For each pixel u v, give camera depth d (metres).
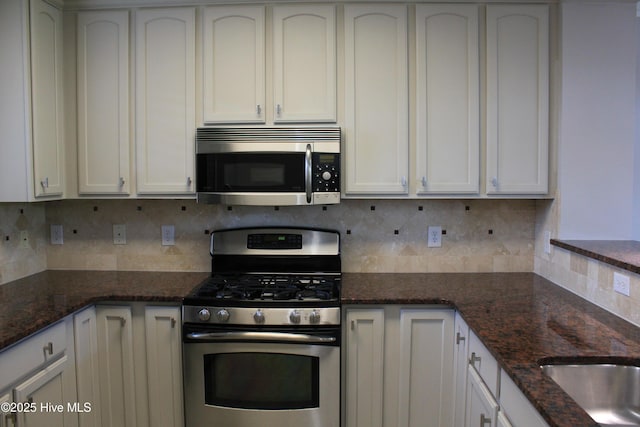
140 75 2.19
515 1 2.12
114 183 2.23
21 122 2.01
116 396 2.04
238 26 2.16
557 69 2.13
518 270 2.46
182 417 2.01
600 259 1.78
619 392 1.30
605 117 2.12
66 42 2.22
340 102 2.16
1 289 2.10
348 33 2.13
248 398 1.94
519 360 1.26
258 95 2.16
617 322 1.61
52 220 2.52
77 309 1.85
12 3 1.99
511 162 2.16
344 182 2.17
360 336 1.96
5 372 1.47
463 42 2.13
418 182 2.16
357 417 1.99
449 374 1.95
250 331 1.88
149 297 1.97
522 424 1.17
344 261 2.46
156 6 2.19
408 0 2.12
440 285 2.17
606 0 2.08
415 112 2.15
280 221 2.47
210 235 2.45
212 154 2.13
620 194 2.13
